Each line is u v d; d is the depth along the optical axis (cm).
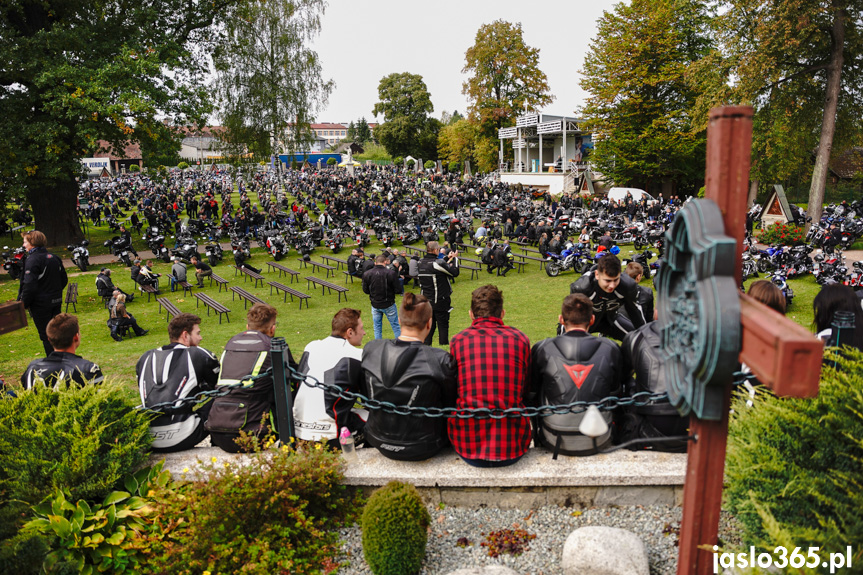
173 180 5953
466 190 3881
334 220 3109
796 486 228
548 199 3988
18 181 1988
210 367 408
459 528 336
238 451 376
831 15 2211
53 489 324
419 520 299
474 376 338
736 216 173
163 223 3003
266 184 5350
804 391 138
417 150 8469
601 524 330
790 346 136
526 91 5275
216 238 2691
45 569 269
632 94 3747
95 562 312
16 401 353
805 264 1585
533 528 331
